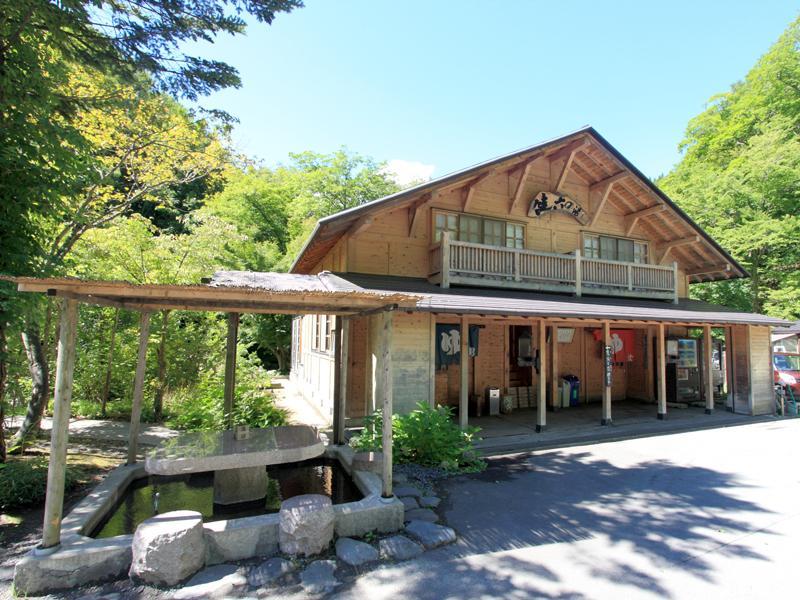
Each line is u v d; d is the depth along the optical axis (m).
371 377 7.96
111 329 9.05
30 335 6.20
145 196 10.40
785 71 19.39
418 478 5.57
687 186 19.22
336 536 3.88
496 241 10.30
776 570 3.48
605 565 3.56
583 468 6.28
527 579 3.34
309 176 22.30
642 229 12.28
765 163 15.79
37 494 4.47
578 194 11.49
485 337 10.83
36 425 6.34
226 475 4.82
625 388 12.72
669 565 3.56
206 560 3.47
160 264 9.34
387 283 8.12
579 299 9.70
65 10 4.42
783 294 15.02
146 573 3.18
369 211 8.21
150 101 8.37
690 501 5.00
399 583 3.27
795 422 10.09
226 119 8.85
